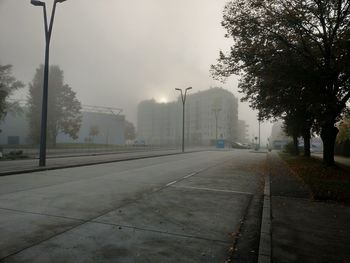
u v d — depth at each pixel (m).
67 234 5.15
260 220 6.41
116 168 16.72
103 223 5.85
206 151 49.28
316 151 56.53
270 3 15.09
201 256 4.35
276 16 15.15
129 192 9.20
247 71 16.83
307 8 14.23
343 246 4.63
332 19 14.34
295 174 13.93
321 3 13.80
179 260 4.18
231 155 35.16
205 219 6.36
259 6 15.05
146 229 5.54
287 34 15.55
